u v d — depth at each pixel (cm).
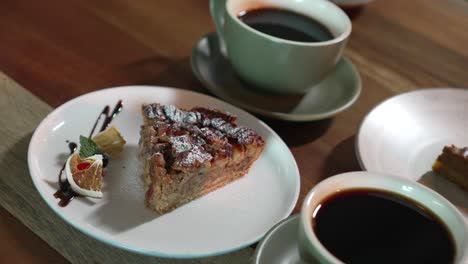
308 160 77
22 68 79
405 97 83
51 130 72
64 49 83
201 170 69
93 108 75
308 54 77
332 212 58
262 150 74
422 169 78
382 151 77
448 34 103
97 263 64
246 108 78
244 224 68
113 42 86
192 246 65
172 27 91
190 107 78
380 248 57
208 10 95
